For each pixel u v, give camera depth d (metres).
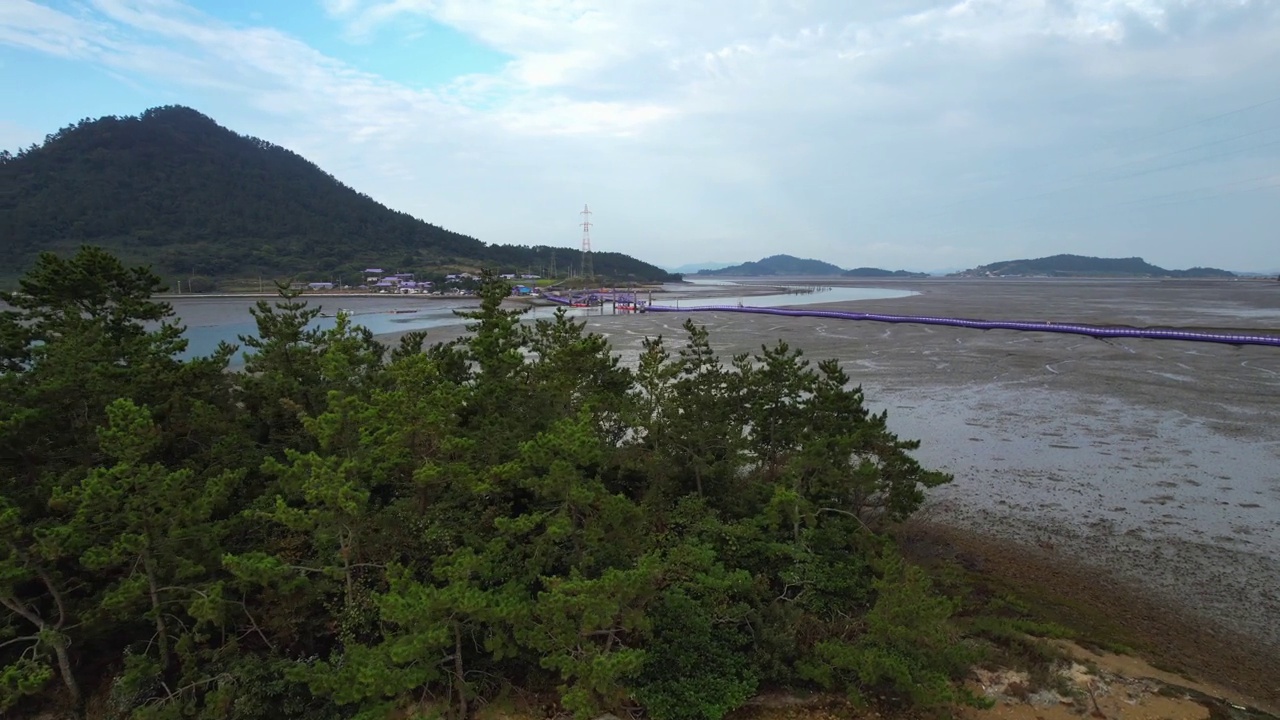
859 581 14.17
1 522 10.07
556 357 16.50
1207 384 38.53
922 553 18.28
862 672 10.89
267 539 13.72
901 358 50.66
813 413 18.39
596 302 123.50
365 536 12.50
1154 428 29.91
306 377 17.44
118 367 14.82
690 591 12.70
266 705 10.96
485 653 12.03
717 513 15.90
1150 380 40.00
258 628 11.99
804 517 15.16
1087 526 20.22
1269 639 14.48
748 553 14.52
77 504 11.29
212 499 11.88
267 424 17.56
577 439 11.62
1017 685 12.30
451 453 13.61
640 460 16.53
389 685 9.45
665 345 59.06
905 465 16.58
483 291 18.36
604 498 12.06
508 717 11.26
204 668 11.45
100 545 11.39
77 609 11.68
